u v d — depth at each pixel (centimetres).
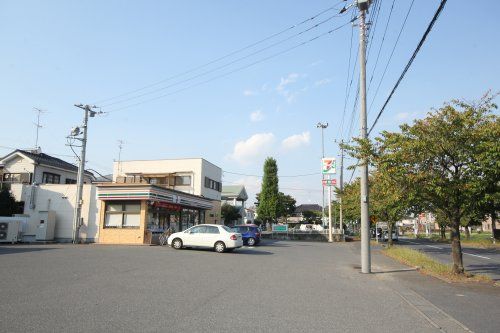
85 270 1248
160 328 642
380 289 1109
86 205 2917
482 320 759
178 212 3312
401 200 1459
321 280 1255
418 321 746
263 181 5931
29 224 2822
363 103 1534
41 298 828
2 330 605
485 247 3591
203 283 1099
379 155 1393
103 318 691
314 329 668
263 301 884
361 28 1548
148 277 1165
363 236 1482
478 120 1266
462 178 1280
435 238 5181
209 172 4319
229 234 2227
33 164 3497
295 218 9969
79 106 2845
